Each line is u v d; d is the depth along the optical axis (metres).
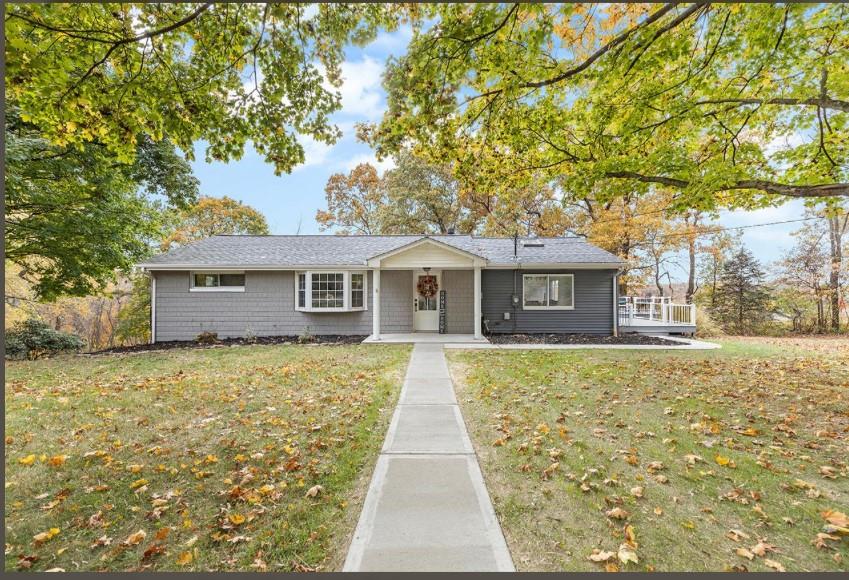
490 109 5.04
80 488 2.93
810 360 8.20
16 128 9.25
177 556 2.21
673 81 6.13
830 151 6.81
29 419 4.48
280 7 3.63
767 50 5.27
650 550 2.22
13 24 3.15
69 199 10.69
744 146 7.00
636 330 12.96
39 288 11.92
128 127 4.05
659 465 3.24
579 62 5.25
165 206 14.61
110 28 3.50
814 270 18.08
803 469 3.21
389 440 3.87
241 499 2.76
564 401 5.12
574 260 12.38
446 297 12.69
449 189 24.23
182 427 4.22
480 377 6.52
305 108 4.34
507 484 2.98
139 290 18.97
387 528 2.43
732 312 18.84
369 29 3.99
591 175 6.96
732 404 4.96
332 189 27.92
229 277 12.45
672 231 20.16
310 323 12.52
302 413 4.69
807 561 2.14
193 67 4.00
